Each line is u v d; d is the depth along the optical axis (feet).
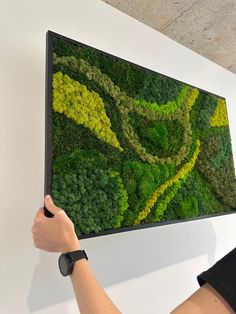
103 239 3.93
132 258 4.19
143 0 4.72
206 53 6.47
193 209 4.59
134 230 3.92
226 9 5.10
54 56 3.27
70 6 4.16
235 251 1.79
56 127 3.15
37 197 3.38
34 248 3.28
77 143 3.31
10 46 3.42
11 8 3.50
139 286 4.18
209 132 5.20
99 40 4.47
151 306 4.28
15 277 3.10
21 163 3.31
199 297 1.64
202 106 5.18
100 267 3.82
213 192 5.02
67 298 3.45
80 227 3.16
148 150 4.10
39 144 3.48
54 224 2.46
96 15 4.50
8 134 3.25
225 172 5.36
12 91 3.35
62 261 2.31
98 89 3.64
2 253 3.05
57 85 3.23
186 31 5.63
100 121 3.59
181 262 4.87
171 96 4.63
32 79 3.54
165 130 4.39
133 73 4.13
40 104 3.56
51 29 3.86
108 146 3.62
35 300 3.20
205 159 5.01
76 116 3.35
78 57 3.50
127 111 3.92
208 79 6.57
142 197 3.90
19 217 3.21
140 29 5.18
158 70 5.36
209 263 5.41
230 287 1.59
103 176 3.49
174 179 4.40
